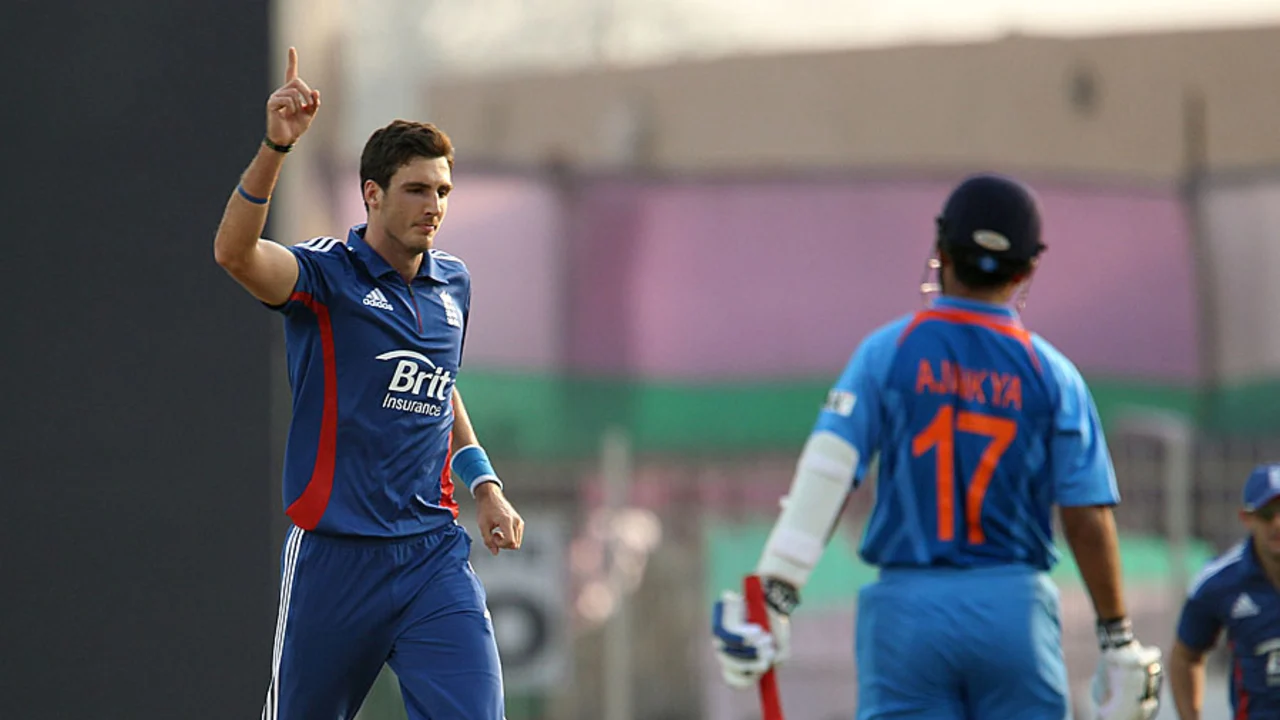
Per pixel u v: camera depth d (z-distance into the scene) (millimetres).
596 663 36594
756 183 46719
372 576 14969
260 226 13859
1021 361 15828
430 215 14672
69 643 23016
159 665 23000
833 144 80375
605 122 84688
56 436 23125
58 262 23250
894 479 15805
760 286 46344
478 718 14852
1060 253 46656
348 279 14719
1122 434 36562
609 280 45344
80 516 23109
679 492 43594
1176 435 35812
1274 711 20719
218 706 22938
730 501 43469
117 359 23188
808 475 16031
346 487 14859
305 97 13594
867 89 79938
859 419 15930
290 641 15102
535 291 44844
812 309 46281
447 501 15594
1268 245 46562
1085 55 77062
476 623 15195
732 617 16219
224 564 23031
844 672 34438
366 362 14781
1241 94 75938
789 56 81375
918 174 47406
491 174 45219
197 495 23094
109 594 23016
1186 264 46906
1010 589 15469
